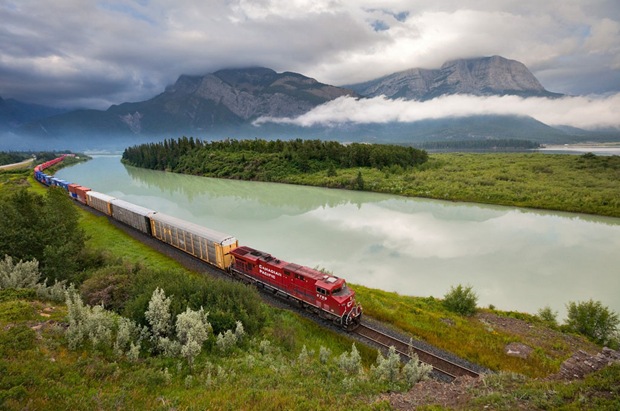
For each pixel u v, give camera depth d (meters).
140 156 197.00
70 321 15.87
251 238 55.84
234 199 92.19
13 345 13.98
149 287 22.23
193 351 15.44
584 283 39.62
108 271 26.88
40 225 30.44
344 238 55.91
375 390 15.12
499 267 44.19
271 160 137.25
